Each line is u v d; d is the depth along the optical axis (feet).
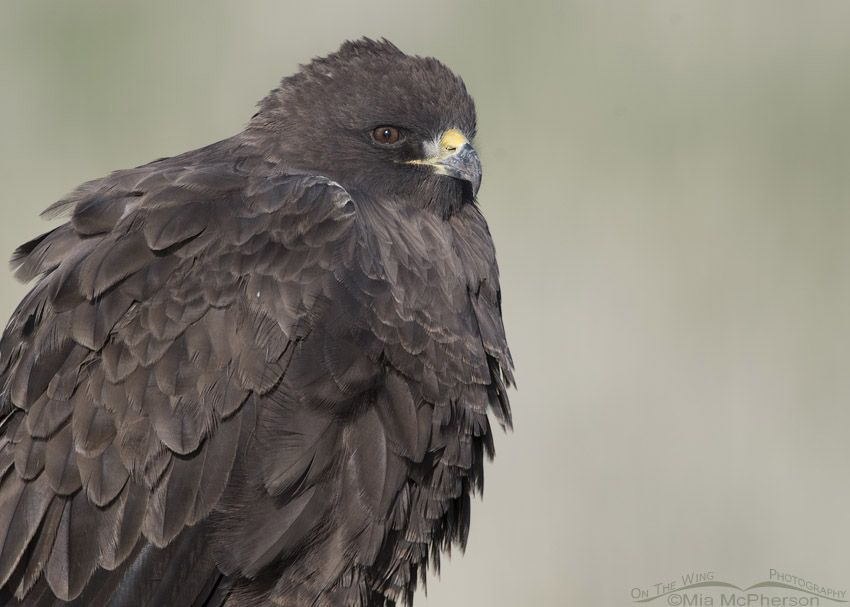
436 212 35.65
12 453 30.19
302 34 69.21
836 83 67.15
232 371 30.27
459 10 69.77
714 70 67.67
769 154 64.03
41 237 32.96
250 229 31.24
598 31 69.00
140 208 31.35
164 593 30.12
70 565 29.63
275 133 35.68
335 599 31.60
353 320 31.14
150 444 29.84
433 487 32.73
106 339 30.07
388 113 35.45
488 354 35.06
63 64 68.54
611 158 63.72
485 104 66.33
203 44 68.90
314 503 30.81
